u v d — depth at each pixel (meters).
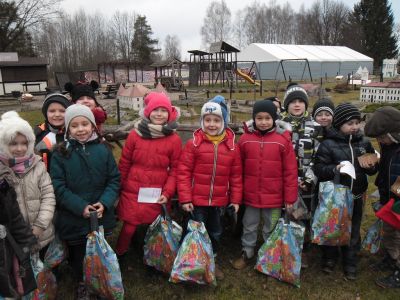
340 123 3.10
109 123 11.33
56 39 56.69
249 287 3.09
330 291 3.04
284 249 3.06
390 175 2.99
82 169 2.80
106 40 63.44
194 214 3.17
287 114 3.57
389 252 3.18
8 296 2.18
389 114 2.91
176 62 28.75
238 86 27.45
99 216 2.76
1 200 2.19
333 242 3.02
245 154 3.23
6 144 2.45
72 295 2.98
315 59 35.66
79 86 3.65
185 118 12.04
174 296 2.97
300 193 3.40
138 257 3.49
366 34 53.50
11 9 34.81
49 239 2.69
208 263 2.93
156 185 3.08
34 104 19.39
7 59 29.19
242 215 3.62
